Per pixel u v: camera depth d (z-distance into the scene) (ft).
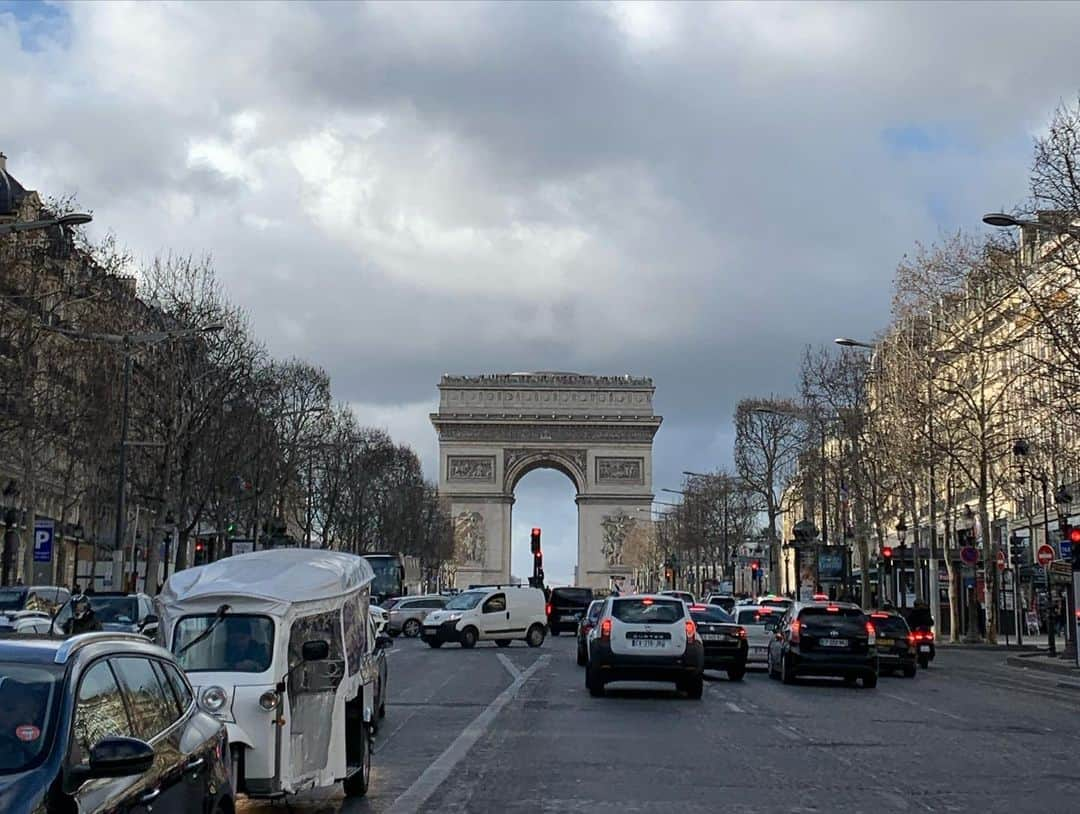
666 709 100.53
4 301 189.47
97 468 229.86
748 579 441.68
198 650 48.73
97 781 26.91
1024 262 200.85
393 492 444.55
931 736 82.48
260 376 261.24
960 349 228.43
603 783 60.34
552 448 538.88
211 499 259.60
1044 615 303.07
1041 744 78.74
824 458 293.43
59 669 28.68
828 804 54.39
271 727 47.34
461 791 58.08
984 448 230.68
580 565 536.42
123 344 208.23
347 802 55.62
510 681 132.57
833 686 133.18
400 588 330.75
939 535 336.29
